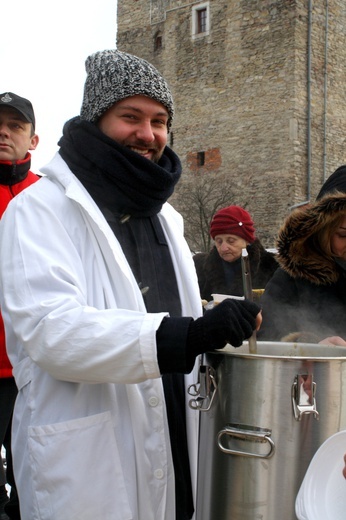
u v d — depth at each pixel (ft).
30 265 4.37
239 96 57.11
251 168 56.44
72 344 4.11
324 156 56.03
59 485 4.35
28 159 9.41
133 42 65.10
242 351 5.32
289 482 4.20
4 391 8.46
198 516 4.79
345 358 4.22
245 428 4.31
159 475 4.68
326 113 56.13
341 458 4.14
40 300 4.26
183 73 61.05
